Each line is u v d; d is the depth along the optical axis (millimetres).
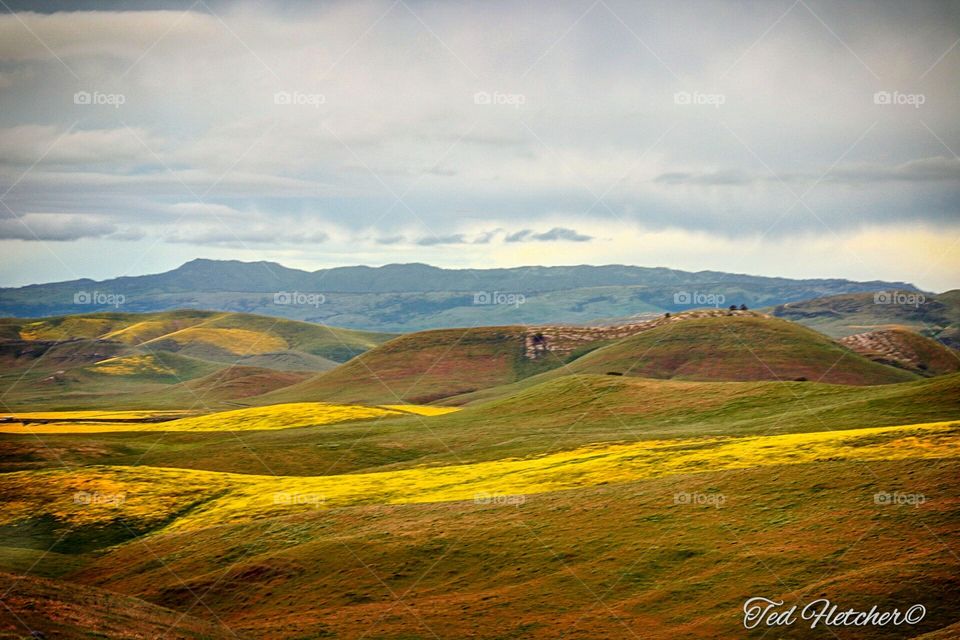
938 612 44969
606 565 56156
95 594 48562
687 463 76938
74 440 120812
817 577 50125
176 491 86188
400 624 51438
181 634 44000
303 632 51500
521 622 50312
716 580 51938
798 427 92750
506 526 65312
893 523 55094
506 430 119375
